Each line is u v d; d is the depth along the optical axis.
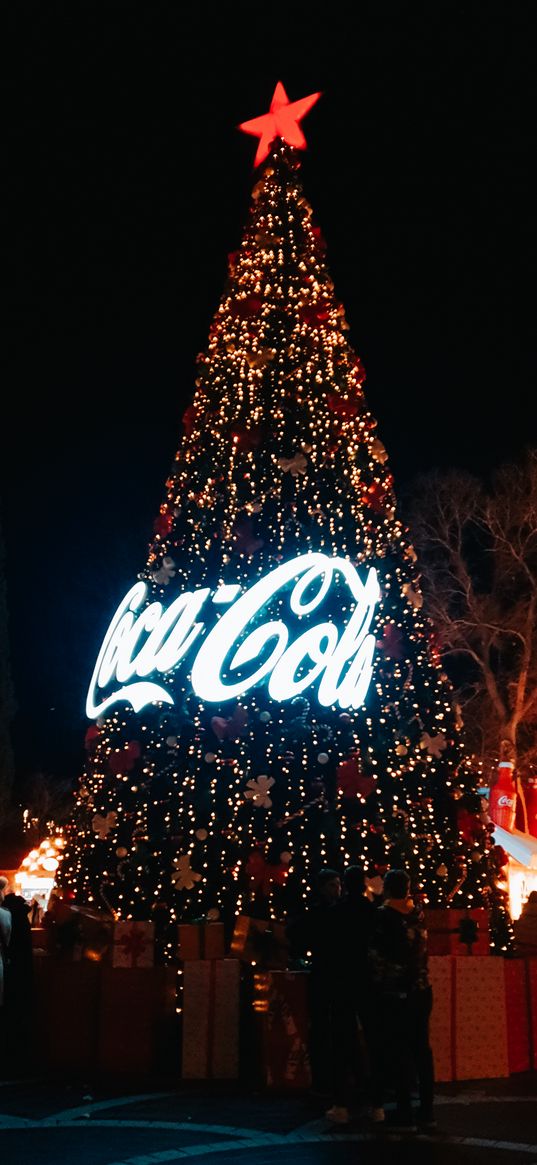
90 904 11.86
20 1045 10.27
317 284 13.00
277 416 12.23
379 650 11.83
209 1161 6.55
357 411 12.68
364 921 8.17
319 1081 8.51
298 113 13.93
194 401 13.06
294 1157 6.64
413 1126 7.46
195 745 11.49
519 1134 7.27
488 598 28.44
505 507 28.39
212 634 11.28
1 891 10.66
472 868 11.59
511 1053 9.90
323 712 11.48
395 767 11.35
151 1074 9.79
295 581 11.76
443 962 9.59
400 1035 7.57
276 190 13.48
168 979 10.23
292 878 10.73
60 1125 7.65
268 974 9.23
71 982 10.31
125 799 11.83
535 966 10.38
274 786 11.09
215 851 11.09
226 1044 9.70
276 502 11.99
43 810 36.88
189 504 12.66
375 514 12.30
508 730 27.34
